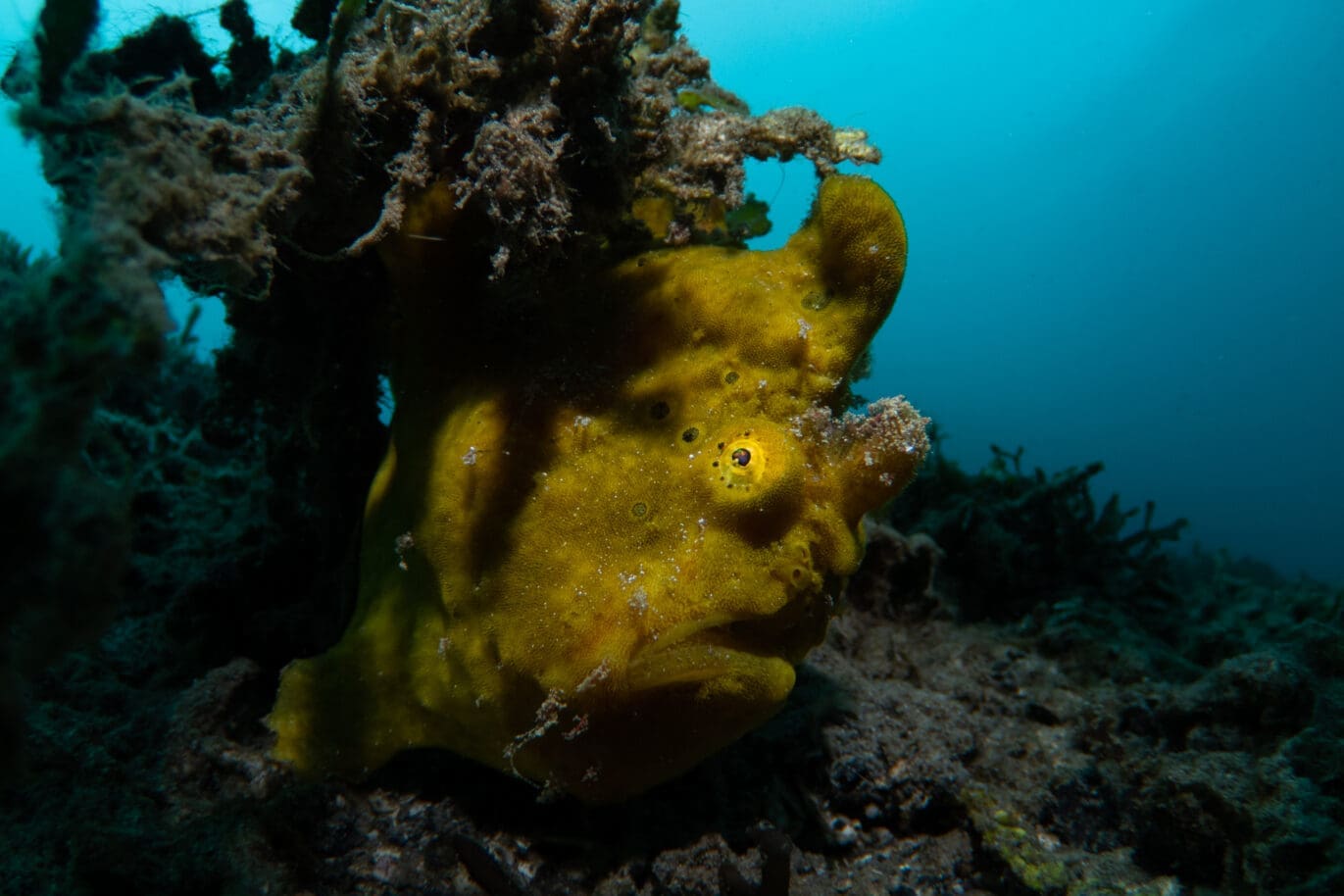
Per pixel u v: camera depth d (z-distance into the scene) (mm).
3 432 172
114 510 188
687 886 257
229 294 301
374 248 281
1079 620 445
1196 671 411
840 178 259
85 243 183
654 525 242
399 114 246
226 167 227
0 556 174
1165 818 285
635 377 263
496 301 271
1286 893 248
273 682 311
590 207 266
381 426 345
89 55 219
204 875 230
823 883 277
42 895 213
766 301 260
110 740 267
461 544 253
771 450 238
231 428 361
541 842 273
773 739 304
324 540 337
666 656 230
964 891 281
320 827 258
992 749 326
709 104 320
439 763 290
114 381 191
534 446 256
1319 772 277
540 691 243
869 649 402
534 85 244
